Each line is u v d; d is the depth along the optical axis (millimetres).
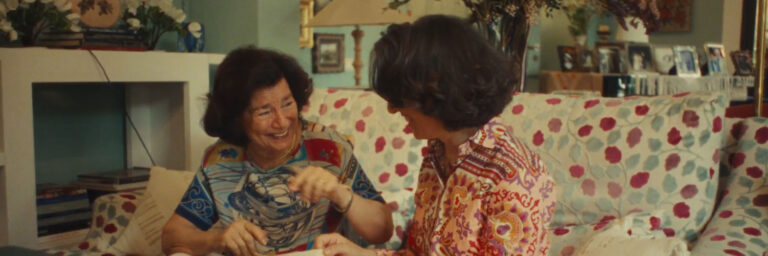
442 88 953
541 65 6746
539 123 1903
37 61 2207
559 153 1839
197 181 1625
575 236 1647
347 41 4027
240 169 1627
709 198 1683
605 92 5113
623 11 2205
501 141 1078
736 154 1817
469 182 1073
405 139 2107
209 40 3154
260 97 1485
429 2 2949
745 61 4594
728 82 4613
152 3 2660
